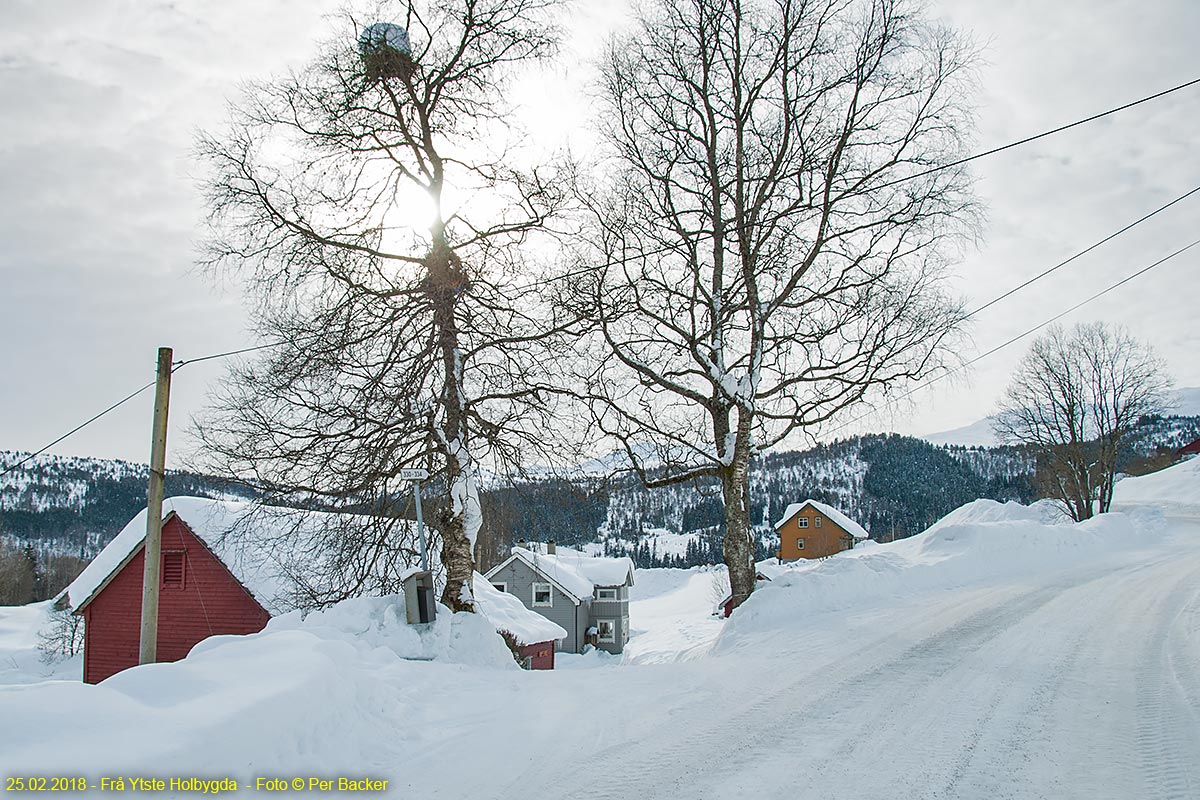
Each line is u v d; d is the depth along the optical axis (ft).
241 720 19.11
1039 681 29.71
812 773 20.26
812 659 36.14
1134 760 20.66
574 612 149.38
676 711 27.20
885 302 54.39
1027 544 81.51
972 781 19.43
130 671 21.61
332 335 48.21
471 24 49.08
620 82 55.01
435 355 48.70
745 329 55.88
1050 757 21.12
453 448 48.78
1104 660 33.12
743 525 56.08
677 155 55.88
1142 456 332.80
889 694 28.55
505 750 22.99
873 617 48.06
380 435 47.91
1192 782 18.97
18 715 16.79
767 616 51.55
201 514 77.51
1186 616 43.47
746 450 56.34
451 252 49.88
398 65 47.55
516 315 50.90
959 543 75.61
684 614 192.13
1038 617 45.03
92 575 81.51
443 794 19.35
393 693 28.66
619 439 53.62
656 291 54.44
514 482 50.96
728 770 20.67
